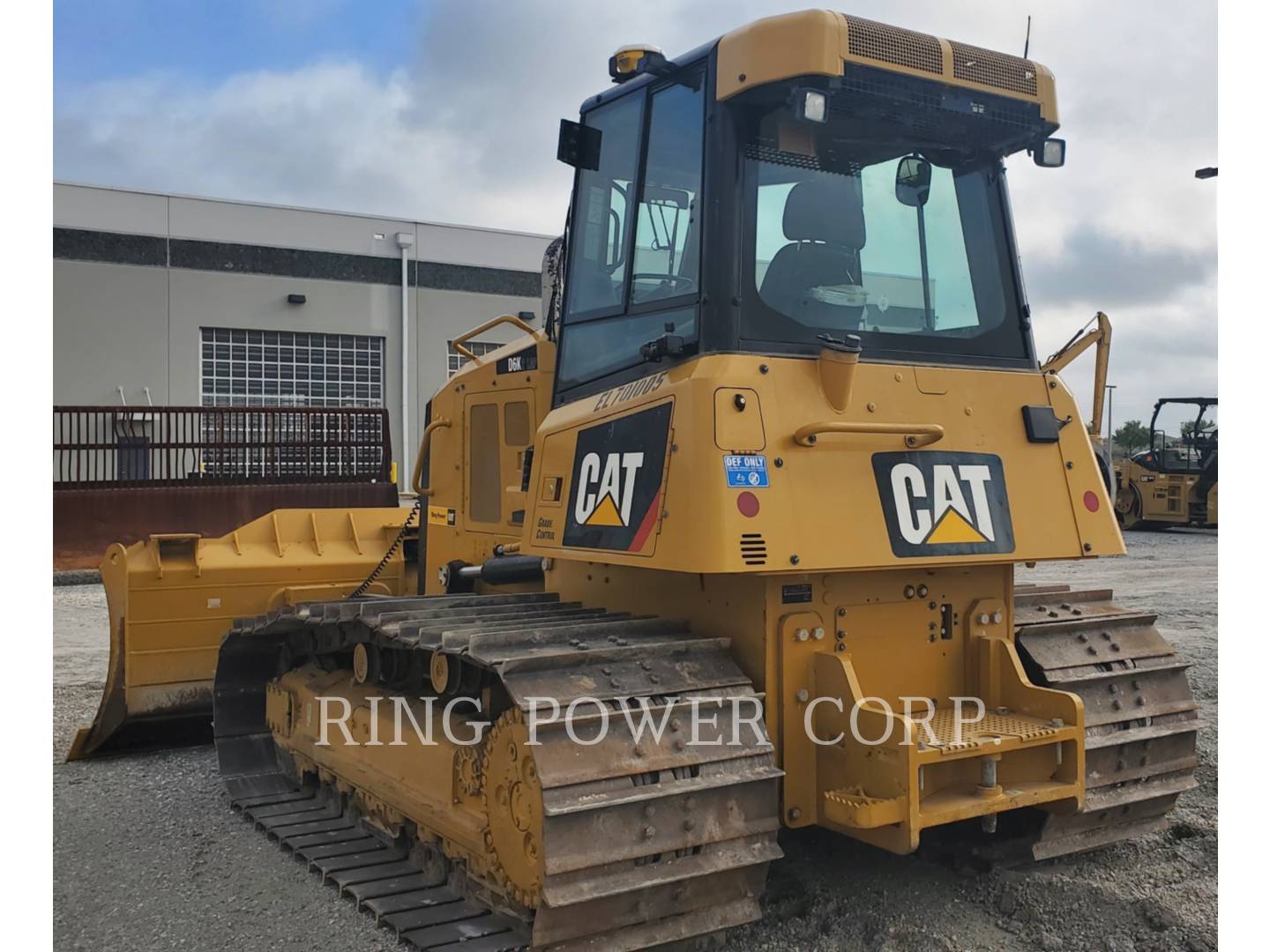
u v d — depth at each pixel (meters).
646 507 3.89
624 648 3.72
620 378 4.37
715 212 3.93
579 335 4.71
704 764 3.55
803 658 3.96
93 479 16.22
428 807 4.43
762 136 4.05
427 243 28.14
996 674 4.35
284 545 7.34
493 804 3.82
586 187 4.81
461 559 6.21
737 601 4.00
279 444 16.97
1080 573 16.00
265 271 26.42
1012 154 4.69
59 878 4.79
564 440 4.48
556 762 3.32
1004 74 4.26
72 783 6.32
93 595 13.66
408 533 7.37
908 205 4.41
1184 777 4.77
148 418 17.12
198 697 6.90
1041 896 4.19
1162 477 23.78
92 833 5.41
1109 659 4.67
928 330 4.37
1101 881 4.39
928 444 4.12
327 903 4.46
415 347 27.92
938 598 4.33
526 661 3.52
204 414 16.84
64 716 7.91
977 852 4.52
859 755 3.81
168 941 4.09
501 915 3.98
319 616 4.90
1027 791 3.98
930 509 4.04
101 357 24.88
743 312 3.90
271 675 6.51
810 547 3.73
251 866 4.92
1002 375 4.41
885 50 3.94
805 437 3.79
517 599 4.82
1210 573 15.84
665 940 3.50
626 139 4.55
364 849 5.04
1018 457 4.34
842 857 4.68
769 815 3.66
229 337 26.27
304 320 26.77
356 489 16.86
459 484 6.28
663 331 4.14
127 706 6.74
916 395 4.15
